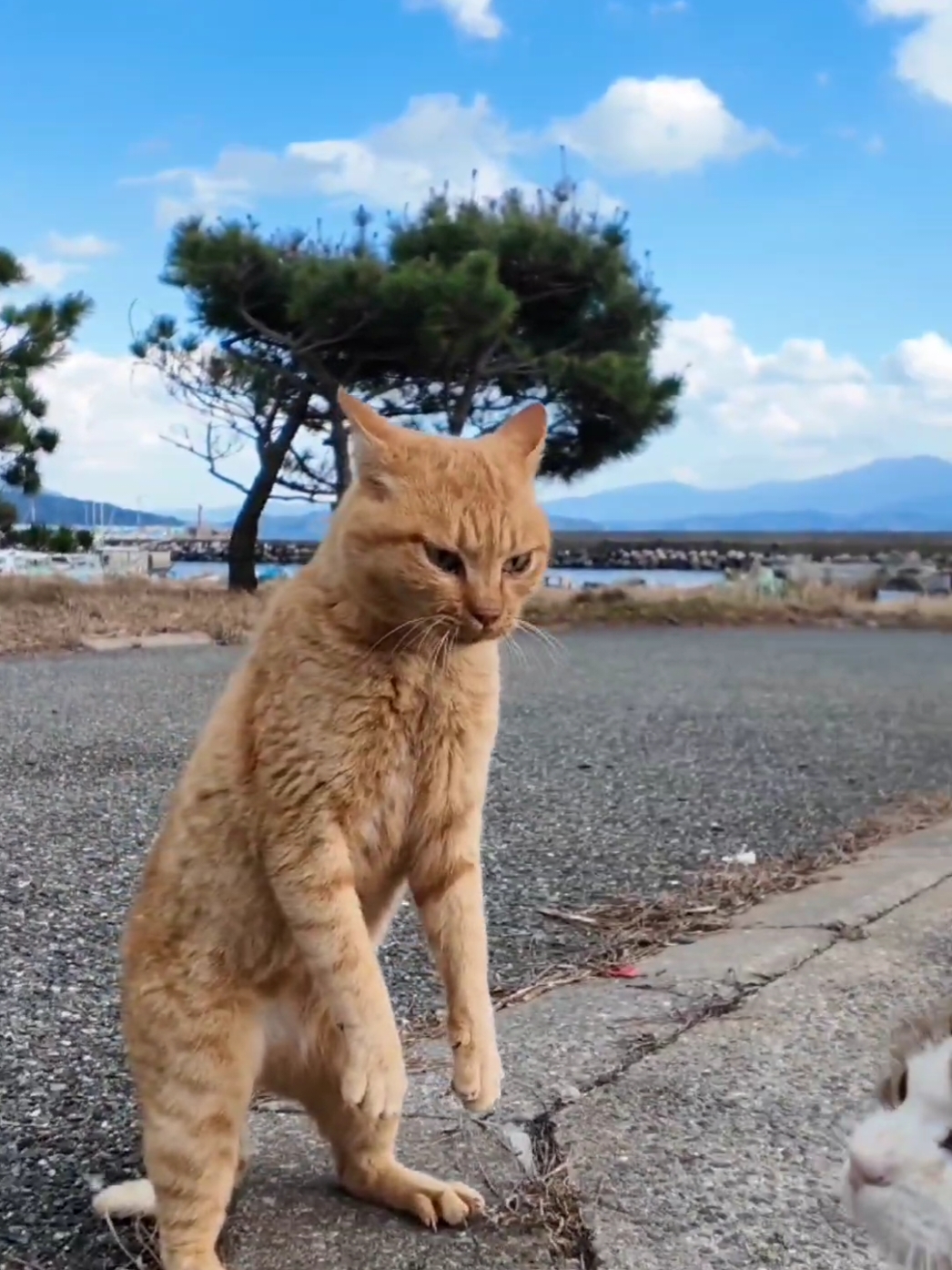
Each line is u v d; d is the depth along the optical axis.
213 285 5.52
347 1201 0.85
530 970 1.27
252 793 0.81
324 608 0.85
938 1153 0.61
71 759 2.25
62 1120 0.94
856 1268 0.75
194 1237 0.76
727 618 6.35
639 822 1.92
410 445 0.92
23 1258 0.78
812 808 2.04
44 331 5.92
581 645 5.11
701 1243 0.78
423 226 5.86
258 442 6.27
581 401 5.82
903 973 1.19
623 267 5.86
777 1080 0.98
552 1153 0.88
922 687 3.78
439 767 0.86
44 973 1.21
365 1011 0.80
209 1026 0.79
